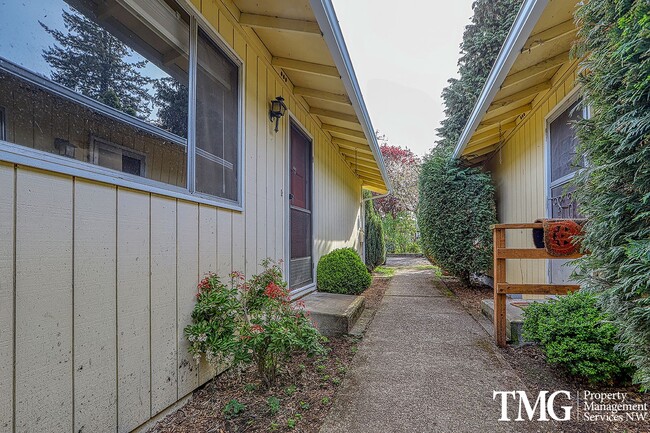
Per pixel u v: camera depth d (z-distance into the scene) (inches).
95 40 64.7
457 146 238.5
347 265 193.9
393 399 87.4
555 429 74.1
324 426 75.2
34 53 54.1
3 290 47.8
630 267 66.4
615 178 71.3
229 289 102.5
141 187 72.0
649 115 61.9
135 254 70.2
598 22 76.5
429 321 165.9
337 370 106.0
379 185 413.7
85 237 59.7
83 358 58.5
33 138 53.0
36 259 51.9
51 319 53.6
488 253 251.8
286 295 104.3
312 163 201.2
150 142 76.2
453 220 260.7
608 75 71.8
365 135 199.9
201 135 94.0
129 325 68.1
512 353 120.6
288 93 162.9
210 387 92.3
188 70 88.6
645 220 68.0
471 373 103.3
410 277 351.9
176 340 81.4
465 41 437.7
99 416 60.9
